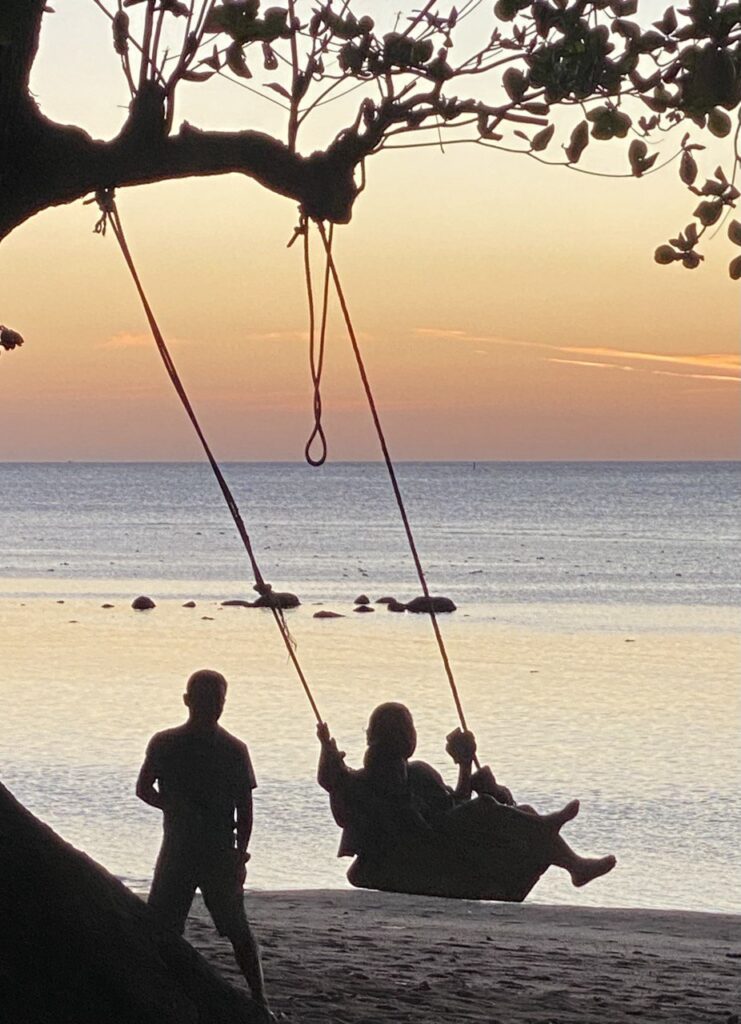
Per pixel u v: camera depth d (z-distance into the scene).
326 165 6.42
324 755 11.67
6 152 6.05
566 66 6.37
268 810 20.28
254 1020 6.18
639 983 9.39
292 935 10.83
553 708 32.66
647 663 42.69
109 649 46.34
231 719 30.62
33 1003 5.71
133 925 6.02
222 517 149.50
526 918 12.87
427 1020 7.82
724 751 26.45
